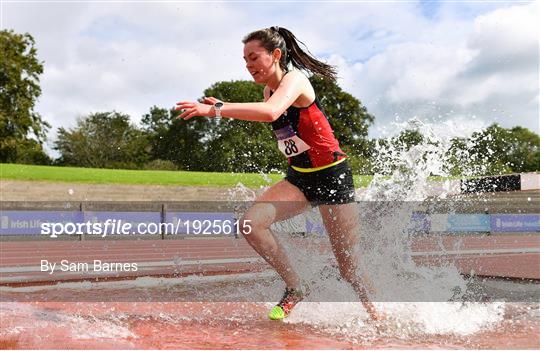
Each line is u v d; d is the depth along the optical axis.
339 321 2.82
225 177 27.95
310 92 3.02
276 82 3.20
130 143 59.09
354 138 30.89
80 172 27.05
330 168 3.06
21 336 2.28
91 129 57.09
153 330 2.56
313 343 2.30
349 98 32.41
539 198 22.45
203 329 2.61
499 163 26.20
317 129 3.01
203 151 54.06
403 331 2.60
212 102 2.72
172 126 58.38
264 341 2.33
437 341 2.38
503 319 2.90
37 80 42.28
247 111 2.71
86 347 2.09
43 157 55.97
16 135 41.59
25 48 41.72
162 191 24.88
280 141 3.12
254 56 3.11
